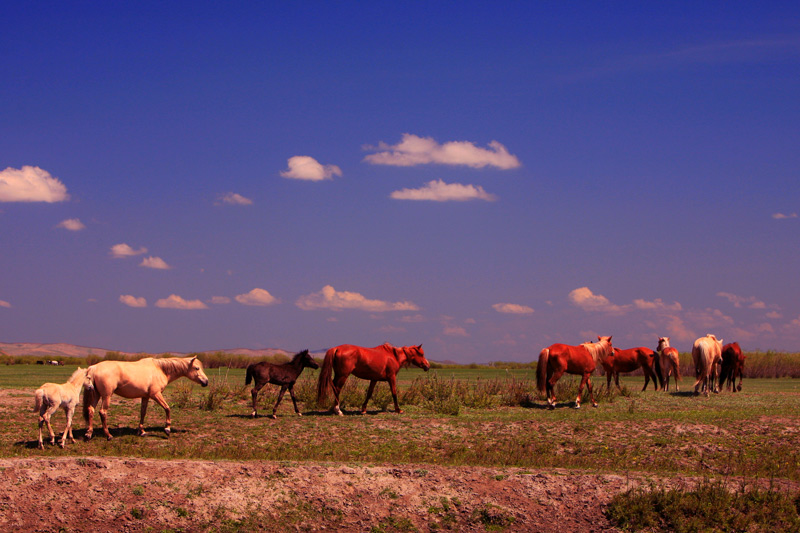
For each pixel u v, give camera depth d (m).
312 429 16.48
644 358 25.14
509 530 10.37
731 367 24.88
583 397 22.05
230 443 14.93
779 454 14.22
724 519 10.25
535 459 13.72
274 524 10.45
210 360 50.59
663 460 13.80
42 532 10.00
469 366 57.19
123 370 14.75
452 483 11.38
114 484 10.88
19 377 30.59
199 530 10.23
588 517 10.57
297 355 18.69
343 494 11.05
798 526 10.00
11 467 10.98
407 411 19.80
